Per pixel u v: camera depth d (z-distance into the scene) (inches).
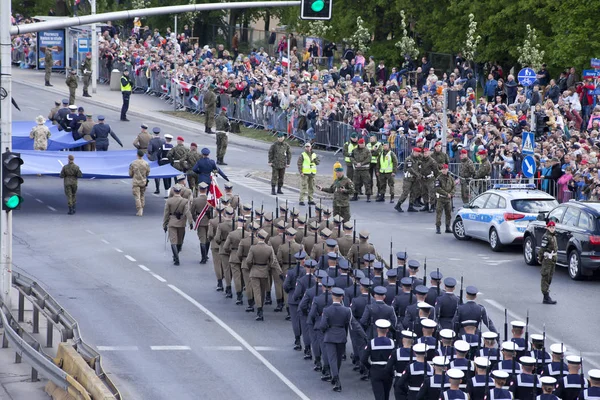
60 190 4404.5
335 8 7780.5
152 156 4229.8
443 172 3853.3
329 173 4926.2
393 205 4404.5
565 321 2765.7
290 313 2532.0
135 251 3417.8
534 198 3570.4
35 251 3376.0
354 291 2406.5
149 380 2273.6
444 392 1850.4
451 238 3789.4
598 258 3149.6
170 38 7199.8
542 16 6250.0
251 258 2731.3
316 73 6230.3
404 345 2066.9
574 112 4877.0
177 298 2918.3
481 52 6579.7
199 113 6446.9
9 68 2637.8
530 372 1950.1
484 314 2278.5
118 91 7180.1
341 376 2362.2
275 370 2378.2
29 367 2381.9
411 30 7313.0
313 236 2913.4
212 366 2384.4
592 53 5728.3
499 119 4692.4
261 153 5492.1
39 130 4665.4
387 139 5049.2
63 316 2348.7
